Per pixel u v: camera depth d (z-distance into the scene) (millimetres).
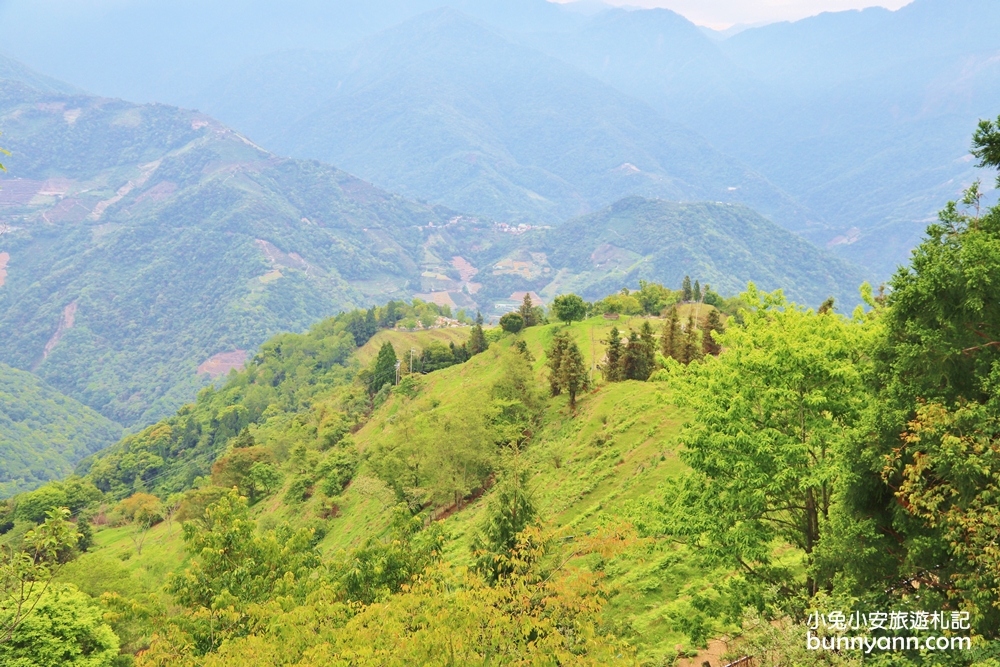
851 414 23312
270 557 30891
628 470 52594
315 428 151125
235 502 32344
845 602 18938
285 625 21891
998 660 15641
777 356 23109
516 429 78312
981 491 16719
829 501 24375
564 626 20375
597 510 47062
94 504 144375
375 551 29312
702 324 99250
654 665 26234
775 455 22531
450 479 68875
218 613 26344
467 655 18250
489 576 27156
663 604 31297
